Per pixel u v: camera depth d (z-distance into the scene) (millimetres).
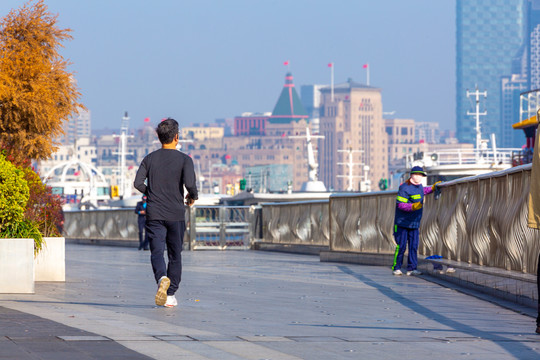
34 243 31844
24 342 16594
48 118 45219
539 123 20531
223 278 40094
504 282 29625
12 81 44688
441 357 16828
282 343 18141
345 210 57031
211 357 15875
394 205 49812
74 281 37281
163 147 25578
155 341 17469
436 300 29688
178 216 25109
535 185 20500
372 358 16547
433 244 43594
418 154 112688
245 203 130375
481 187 34969
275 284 36438
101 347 16266
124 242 96562
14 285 29094
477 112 162375
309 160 164875
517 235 29938
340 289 34031
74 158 188125
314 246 70062
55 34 46875
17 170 30219
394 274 42875
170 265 25484
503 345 18578
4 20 46094
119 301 27562
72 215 113562
